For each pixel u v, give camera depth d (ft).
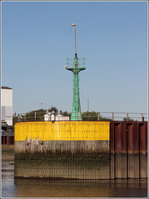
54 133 213.66
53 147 213.66
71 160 211.82
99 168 211.82
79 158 211.41
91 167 211.41
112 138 214.90
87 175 211.00
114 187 196.85
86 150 211.82
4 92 465.88
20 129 223.92
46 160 214.69
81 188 194.90
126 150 217.36
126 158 216.95
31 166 218.38
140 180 214.90
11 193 186.19
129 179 216.54
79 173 211.20
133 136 219.00
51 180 213.66
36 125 217.36
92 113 243.60
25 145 220.64
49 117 233.55
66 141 212.23
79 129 211.82
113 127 215.51
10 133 425.69
